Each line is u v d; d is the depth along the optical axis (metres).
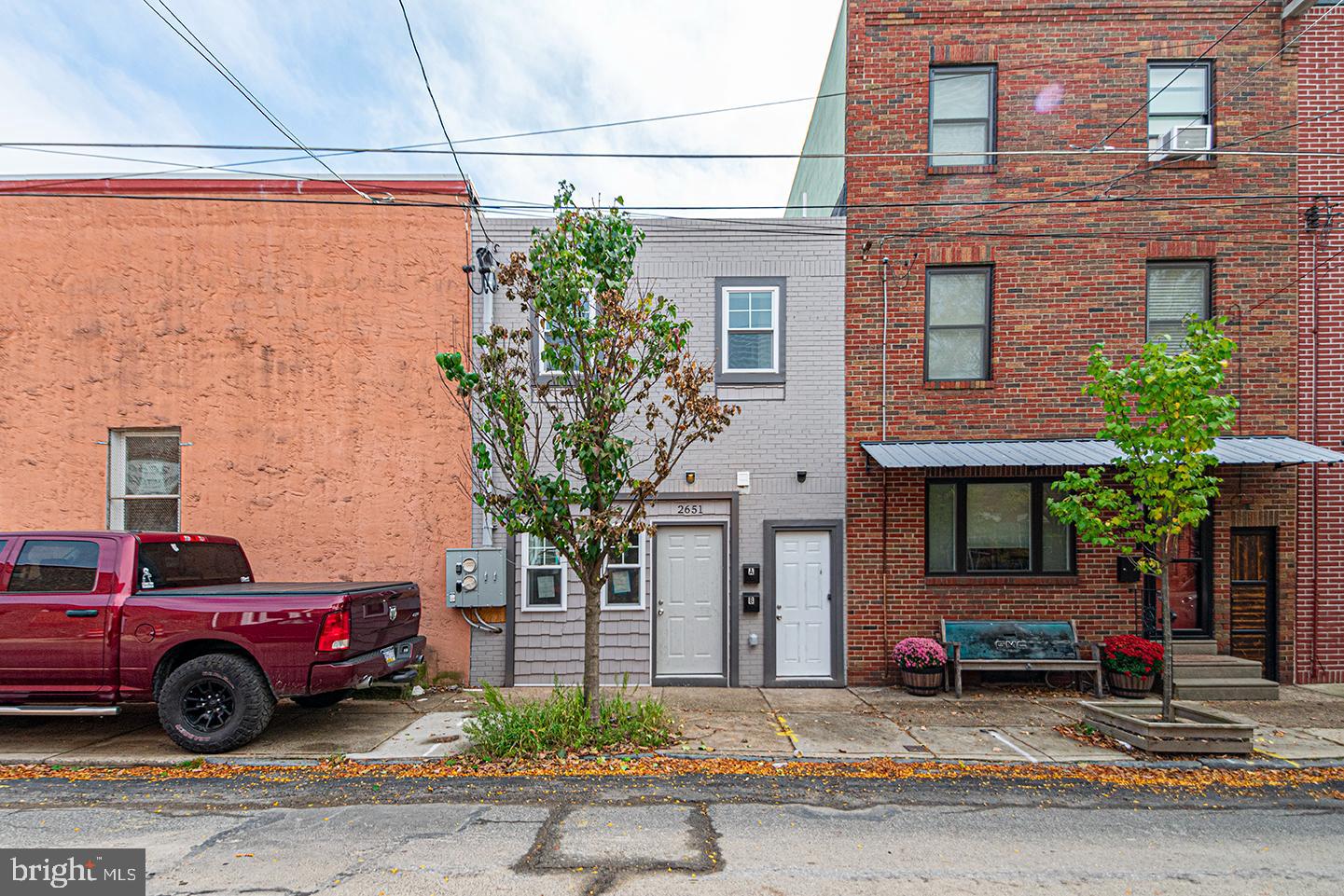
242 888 3.95
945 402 9.38
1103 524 6.89
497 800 5.31
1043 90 9.52
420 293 9.29
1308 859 4.44
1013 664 8.55
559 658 9.05
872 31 9.65
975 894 3.94
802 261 9.48
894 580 9.23
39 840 4.59
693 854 4.41
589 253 6.48
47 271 9.24
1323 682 9.12
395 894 3.88
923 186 9.55
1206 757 6.35
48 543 6.71
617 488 6.57
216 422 9.20
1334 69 9.40
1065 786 5.71
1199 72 9.55
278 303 9.27
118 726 7.35
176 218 9.29
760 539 9.25
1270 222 9.34
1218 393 9.28
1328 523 9.20
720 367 9.41
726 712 7.78
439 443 9.20
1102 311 9.35
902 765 6.17
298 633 6.37
